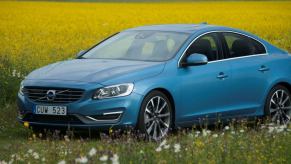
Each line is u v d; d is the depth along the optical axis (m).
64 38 36.09
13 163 8.73
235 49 13.21
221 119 12.72
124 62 12.16
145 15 59.53
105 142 9.80
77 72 11.77
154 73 11.62
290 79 13.88
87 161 7.91
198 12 65.12
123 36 13.39
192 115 12.19
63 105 11.30
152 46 12.57
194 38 12.63
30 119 11.75
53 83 11.49
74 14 60.03
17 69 18.95
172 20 53.38
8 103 15.85
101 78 11.35
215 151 8.98
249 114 13.21
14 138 12.04
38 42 33.44
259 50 13.68
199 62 12.05
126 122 11.16
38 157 8.66
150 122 11.48
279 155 9.19
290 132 10.68
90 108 11.16
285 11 66.88
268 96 13.51
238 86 12.95
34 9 67.50
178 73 11.94
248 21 51.91
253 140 9.97
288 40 34.62
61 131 12.62
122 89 11.19
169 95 11.77
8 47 30.14
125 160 8.30
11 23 47.88
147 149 8.90
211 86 12.43
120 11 66.44
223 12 65.12
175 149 8.45
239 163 8.45
